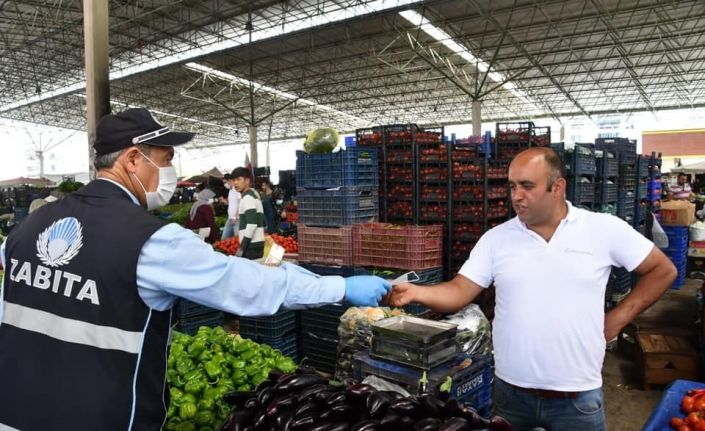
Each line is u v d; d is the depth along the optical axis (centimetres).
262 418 196
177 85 2580
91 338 139
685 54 1998
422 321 303
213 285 146
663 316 687
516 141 692
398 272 467
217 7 1614
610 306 677
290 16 1669
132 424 140
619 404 440
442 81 2509
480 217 543
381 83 2555
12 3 1580
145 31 1831
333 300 166
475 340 335
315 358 473
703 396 279
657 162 953
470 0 1454
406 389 275
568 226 217
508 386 229
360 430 175
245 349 313
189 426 258
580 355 214
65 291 142
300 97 2664
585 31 1739
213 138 4675
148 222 146
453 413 181
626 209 802
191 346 308
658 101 2977
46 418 138
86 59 344
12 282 153
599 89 2611
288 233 1044
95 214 149
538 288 217
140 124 160
